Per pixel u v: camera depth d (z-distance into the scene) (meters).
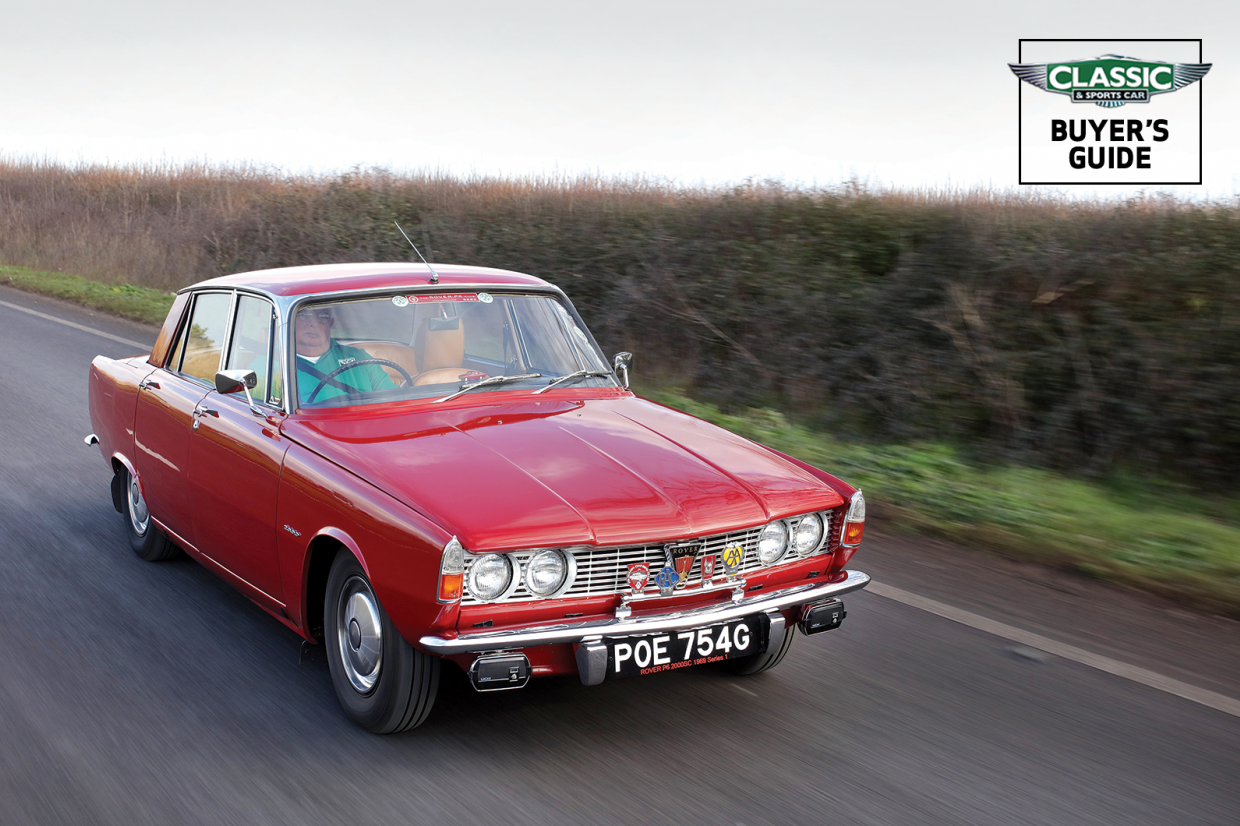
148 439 5.30
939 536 6.59
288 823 3.14
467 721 3.88
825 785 3.46
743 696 4.18
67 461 7.62
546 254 13.38
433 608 3.32
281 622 4.41
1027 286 9.44
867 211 10.95
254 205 19.98
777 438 8.79
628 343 12.24
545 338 4.96
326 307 4.48
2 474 7.20
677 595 3.64
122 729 3.73
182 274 19.27
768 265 11.27
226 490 4.47
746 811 3.27
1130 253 8.88
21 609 4.88
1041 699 4.22
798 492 3.96
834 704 4.12
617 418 4.45
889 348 10.09
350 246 16.58
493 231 14.29
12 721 3.76
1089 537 6.37
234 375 4.40
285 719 3.85
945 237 10.26
